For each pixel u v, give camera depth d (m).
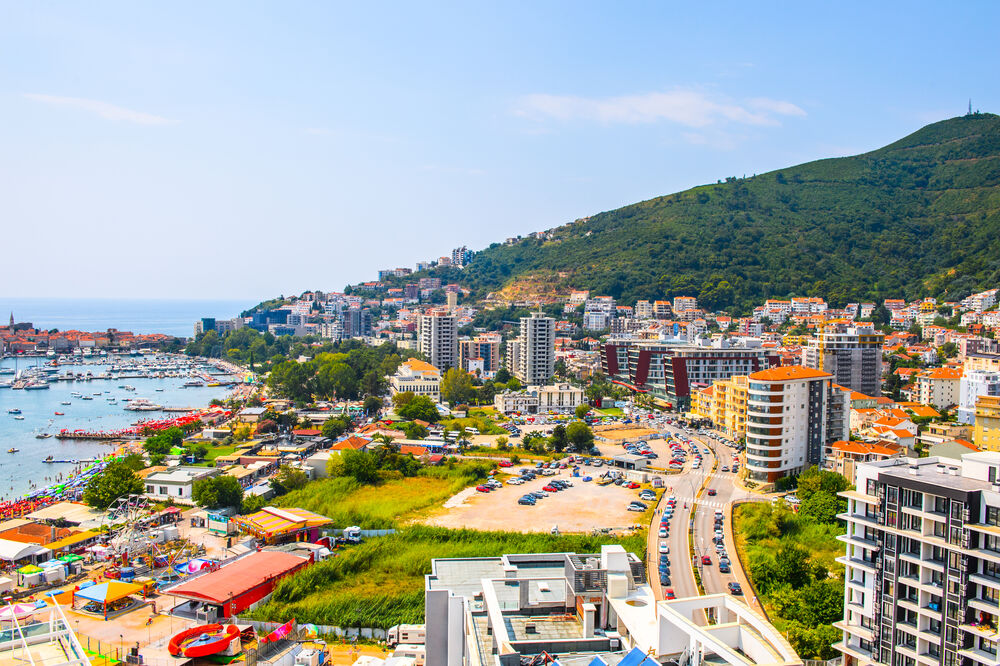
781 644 67.44
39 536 188.38
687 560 181.75
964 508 96.81
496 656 77.06
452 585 105.62
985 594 95.56
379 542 191.75
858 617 112.94
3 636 97.19
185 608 155.12
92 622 147.88
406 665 118.38
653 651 75.62
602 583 88.19
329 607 154.75
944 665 98.31
